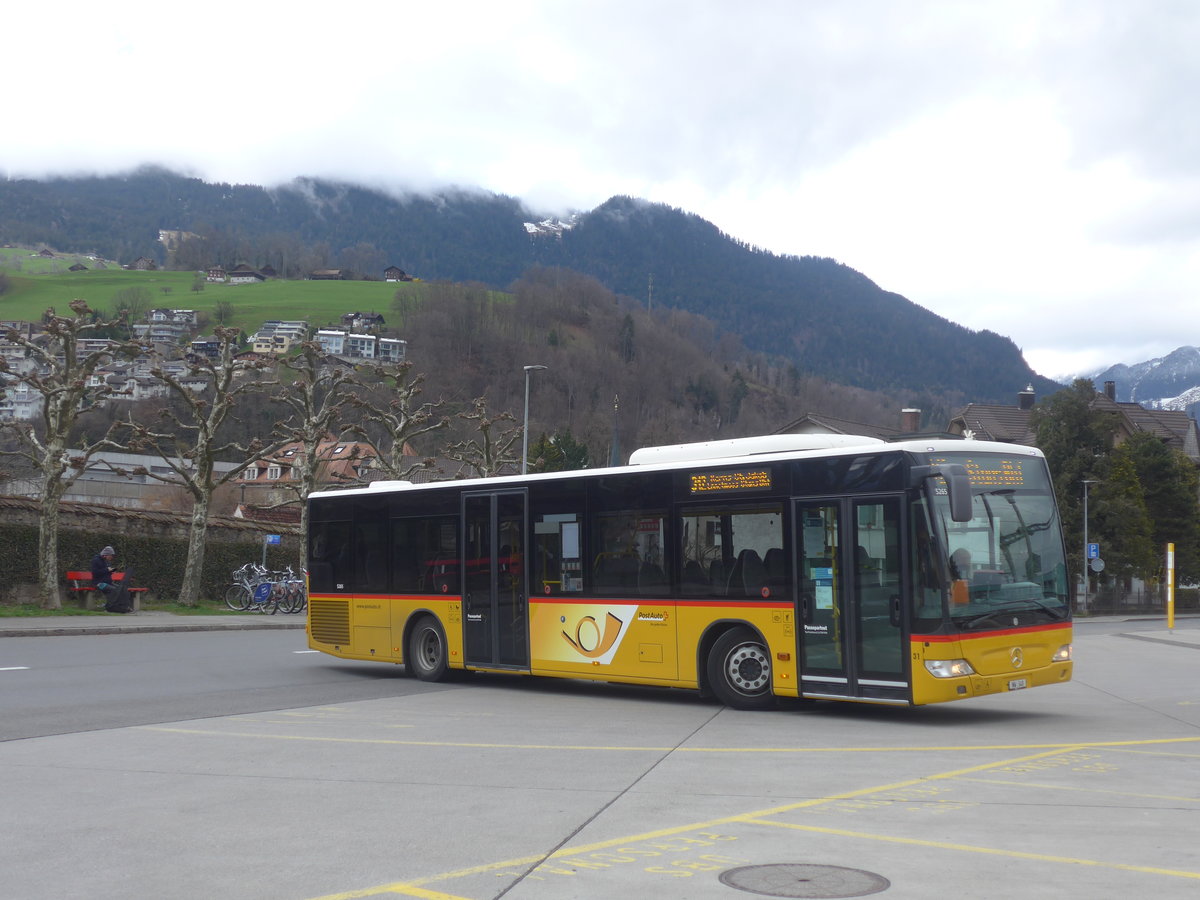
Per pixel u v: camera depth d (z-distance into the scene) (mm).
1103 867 6617
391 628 18781
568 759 10695
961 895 6047
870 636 13102
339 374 40344
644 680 15203
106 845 7379
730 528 14508
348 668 20438
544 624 16375
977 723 13453
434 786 9336
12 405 110312
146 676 18469
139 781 9633
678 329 134875
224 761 10633
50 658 21250
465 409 95188
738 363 134125
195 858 7020
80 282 195125
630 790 9125
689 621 14781
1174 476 70000
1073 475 64438
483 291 132750
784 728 12961
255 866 6816
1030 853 6957
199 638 27125
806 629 13664
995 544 13234
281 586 36031
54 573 30391
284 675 19109
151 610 33438
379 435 77000
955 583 12688
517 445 71312
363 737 12188
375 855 7043
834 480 13570
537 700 15883
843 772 9945
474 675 18969
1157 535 69812
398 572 18750
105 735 12312
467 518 17688
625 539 15562
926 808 8344
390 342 142625
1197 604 73062
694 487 14906
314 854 7090
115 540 34375
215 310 168625
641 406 110562
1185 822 7848
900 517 12961
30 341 31719
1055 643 13477
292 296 183625
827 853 6977
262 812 8352
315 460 39531
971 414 78375
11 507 31391
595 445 94562
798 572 13773
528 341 114125
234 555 38562
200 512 34844
